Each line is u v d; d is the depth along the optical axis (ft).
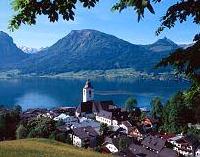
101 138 416.05
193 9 36.73
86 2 34.96
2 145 140.15
